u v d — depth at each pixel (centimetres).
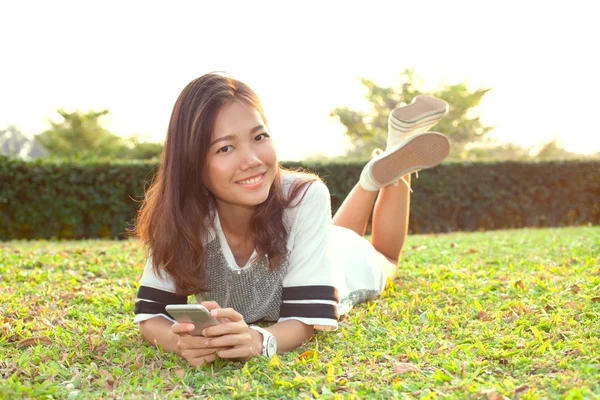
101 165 915
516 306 286
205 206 233
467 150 2477
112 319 288
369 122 2431
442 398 180
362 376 202
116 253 512
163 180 233
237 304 262
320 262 240
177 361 227
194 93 219
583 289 308
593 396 170
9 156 883
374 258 333
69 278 392
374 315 291
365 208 367
